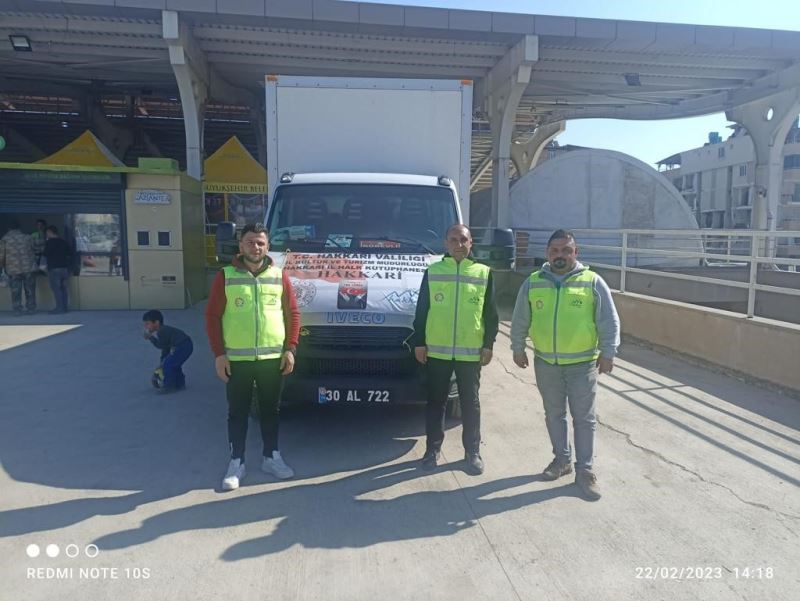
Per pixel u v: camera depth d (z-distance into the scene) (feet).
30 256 38.81
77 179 39.75
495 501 13.47
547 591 10.30
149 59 52.75
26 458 15.72
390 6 45.06
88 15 43.68
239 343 14.01
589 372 13.88
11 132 83.61
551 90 65.82
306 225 20.12
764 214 66.33
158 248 40.93
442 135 22.84
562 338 13.76
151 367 25.25
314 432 17.78
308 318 15.79
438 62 54.60
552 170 60.90
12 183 39.32
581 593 10.24
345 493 13.85
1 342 30.22
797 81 55.36
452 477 14.73
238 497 13.61
